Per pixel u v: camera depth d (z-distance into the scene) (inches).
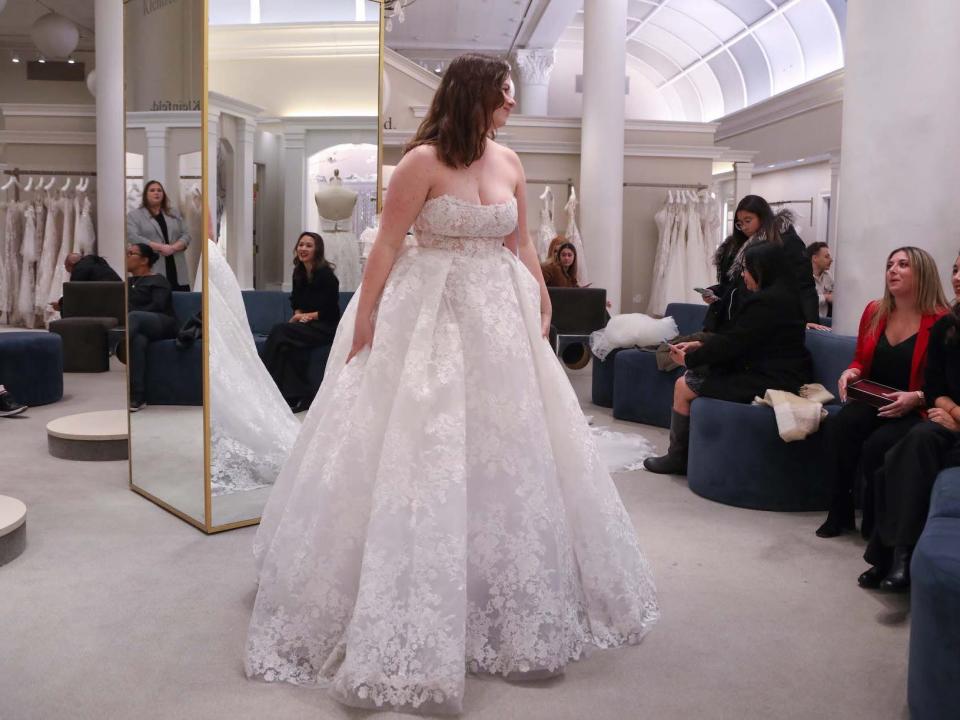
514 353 99.8
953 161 176.9
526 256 115.6
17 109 459.8
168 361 151.3
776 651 103.6
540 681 95.1
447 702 87.2
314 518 97.7
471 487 96.5
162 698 90.4
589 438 106.2
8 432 222.2
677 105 722.8
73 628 107.1
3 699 89.7
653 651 102.9
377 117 155.2
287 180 148.9
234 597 117.3
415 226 105.5
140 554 133.7
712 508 162.6
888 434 135.7
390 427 95.2
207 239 141.1
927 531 92.0
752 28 567.5
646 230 439.2
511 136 420.8
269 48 142.8
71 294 339.6
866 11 181.9
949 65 175.2
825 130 482.9
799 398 161.6
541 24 622.8
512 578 95.7
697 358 172.1
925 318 144.1
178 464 151.3
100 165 395.5
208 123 138.7
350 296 156.0
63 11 533.0
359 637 89.7
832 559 135.8
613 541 104.7
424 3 588.4
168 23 143.8
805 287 206.2
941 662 80.7
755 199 206.1
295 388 152.2
